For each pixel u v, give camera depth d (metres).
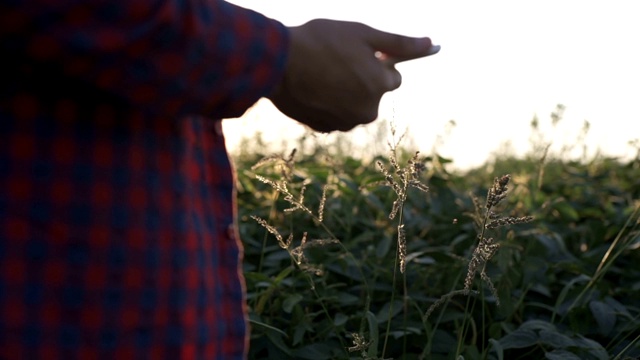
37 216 1.14
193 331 1.25
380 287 3.13
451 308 3.12
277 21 1.22
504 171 6.07
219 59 1.15
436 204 3.90
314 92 1.25
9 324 1.13
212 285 1.31
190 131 1.29
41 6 1.04
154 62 1.11
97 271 1.16
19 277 1.14
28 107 1.15
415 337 2.86
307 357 2.75
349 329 2.99
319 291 3.11
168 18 1.10
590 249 3.88
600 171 5.60
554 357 2.57
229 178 1.37
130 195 1.18
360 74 1.24
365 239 3.55
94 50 1.07
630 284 3.48
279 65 1.20
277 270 3.33
